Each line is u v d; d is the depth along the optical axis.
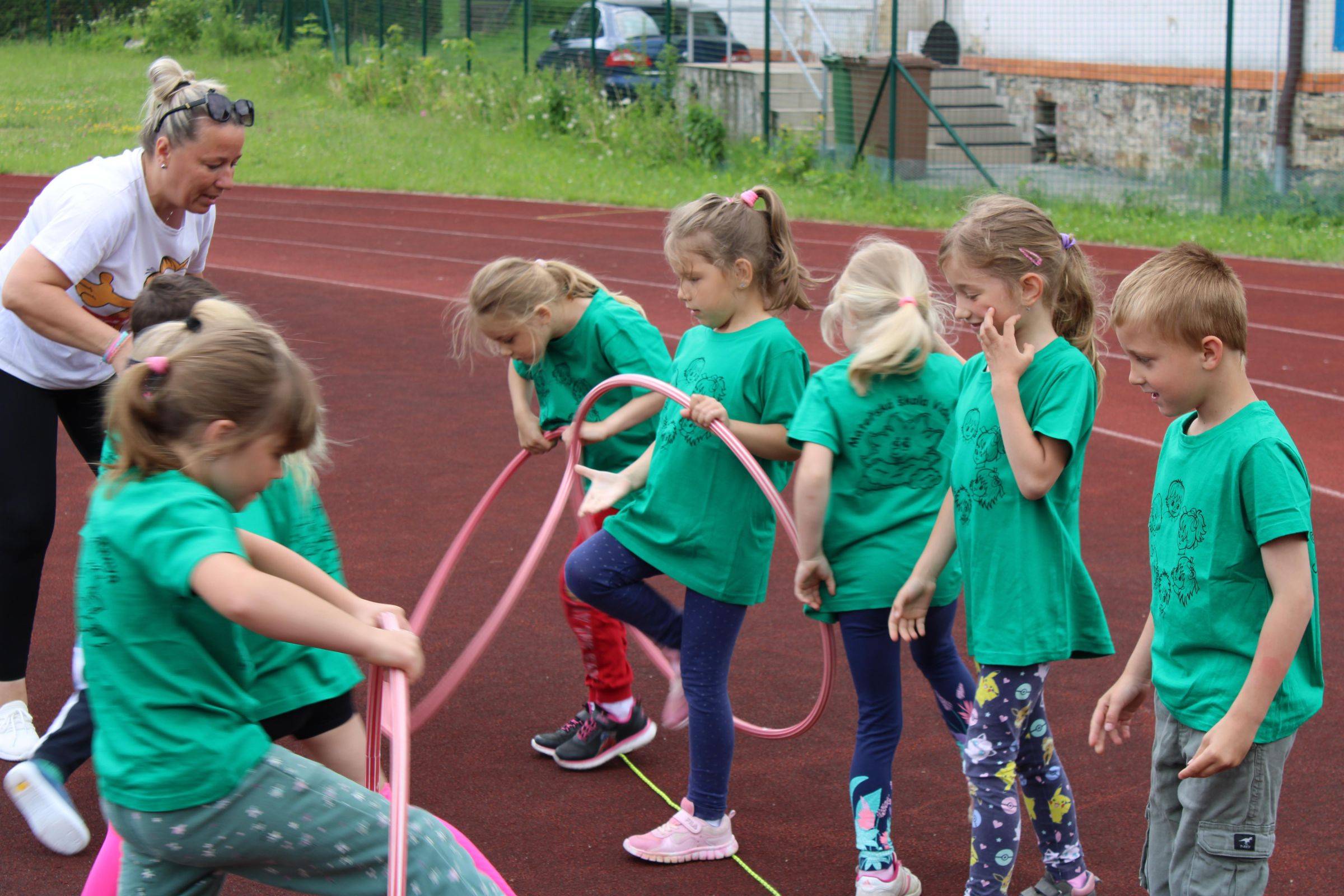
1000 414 2.76
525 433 4.24
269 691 2.72
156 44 33.25
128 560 2.19
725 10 22.56
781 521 3.18
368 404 8.40
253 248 14.50
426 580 5.48
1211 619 2.52
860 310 3.19
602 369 4.03
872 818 3.15
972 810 2.91
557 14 24.16
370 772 2.64
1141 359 2.55
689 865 3.39
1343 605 5.14
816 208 16.61
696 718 3.40
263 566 2.52
